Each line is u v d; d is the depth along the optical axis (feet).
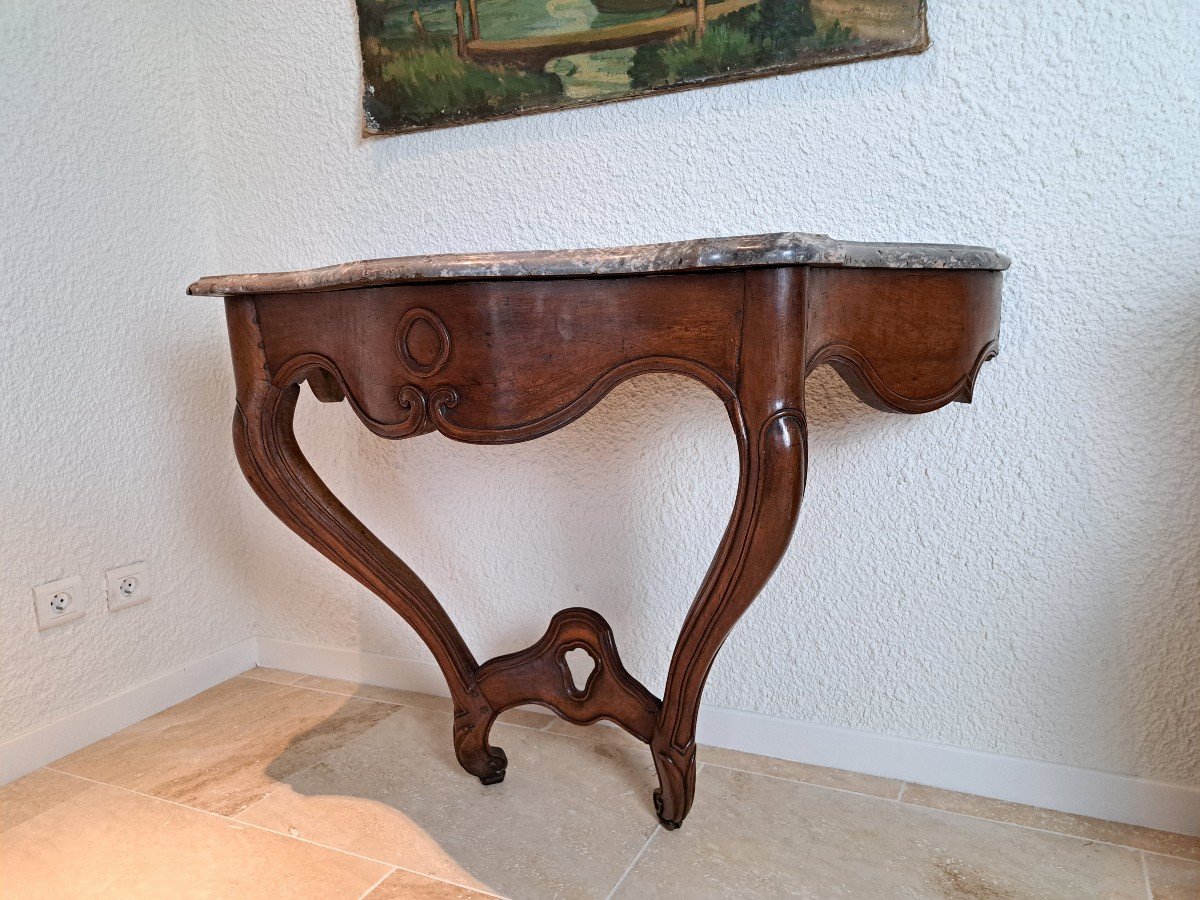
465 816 3.50
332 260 4.60
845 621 3.76
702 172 3.68
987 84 3.18
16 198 3.97
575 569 4.26
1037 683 3.46
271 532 5.08
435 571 4.62
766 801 3.56
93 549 4.35
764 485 2.46
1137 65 2.98
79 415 4.27
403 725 4.38
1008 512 3.41
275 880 3.12
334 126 4.44
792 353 2.36
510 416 2.68
